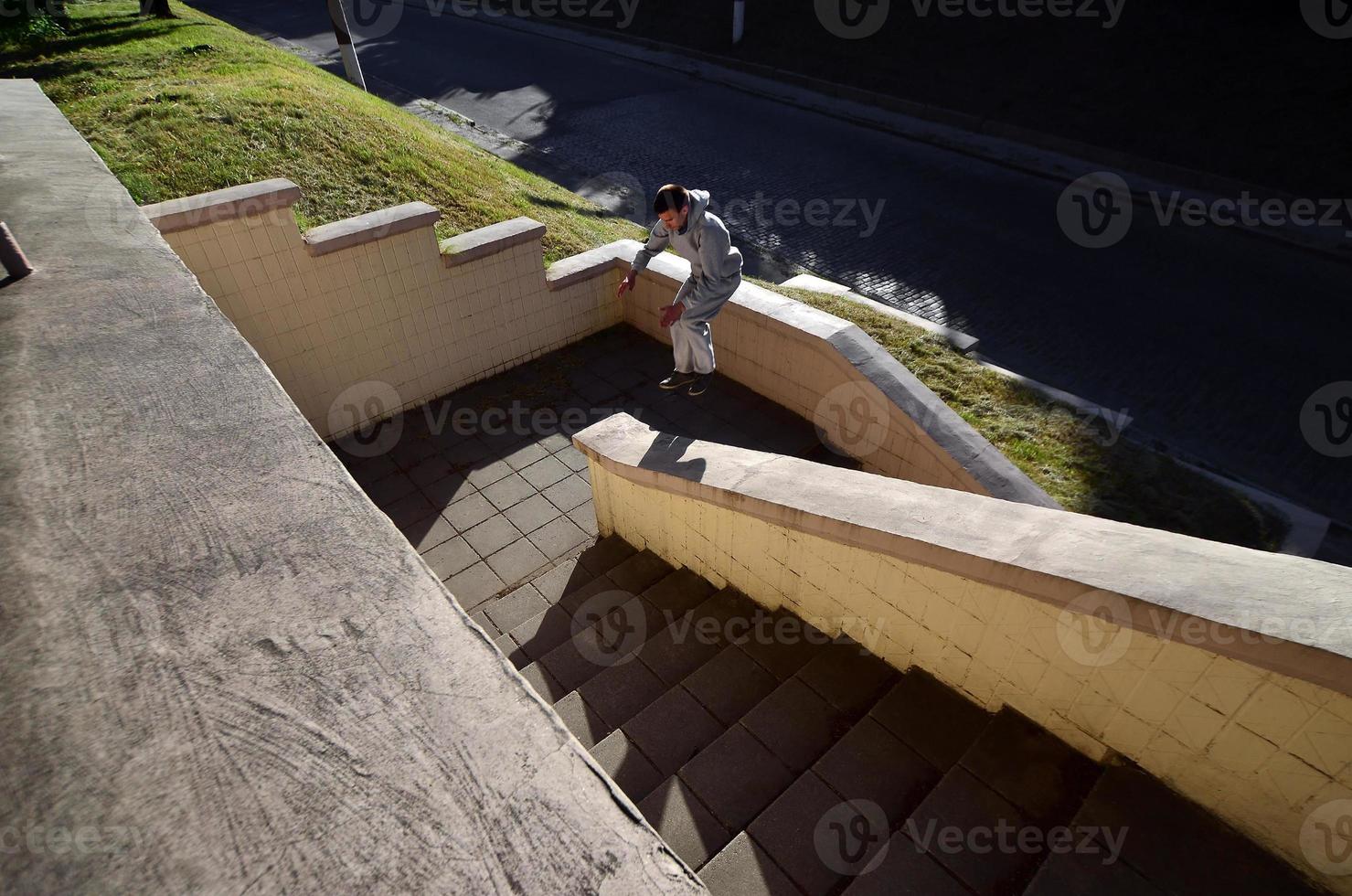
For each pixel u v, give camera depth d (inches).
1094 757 110.1
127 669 48.9
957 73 677.3
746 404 282.4
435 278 263.1
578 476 255.3
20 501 62.6
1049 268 446.0
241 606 53.0
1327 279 426.0
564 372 303.9
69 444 69.4
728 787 127.9
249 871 38.9
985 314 404.5
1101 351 373.1
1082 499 219.1
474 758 44.4
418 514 241.1
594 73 807.7
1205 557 92.5
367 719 46.1
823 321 253.9
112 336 87.8
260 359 83.3
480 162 392.5
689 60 832.9
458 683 48.3
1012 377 271.7
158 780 42.8
